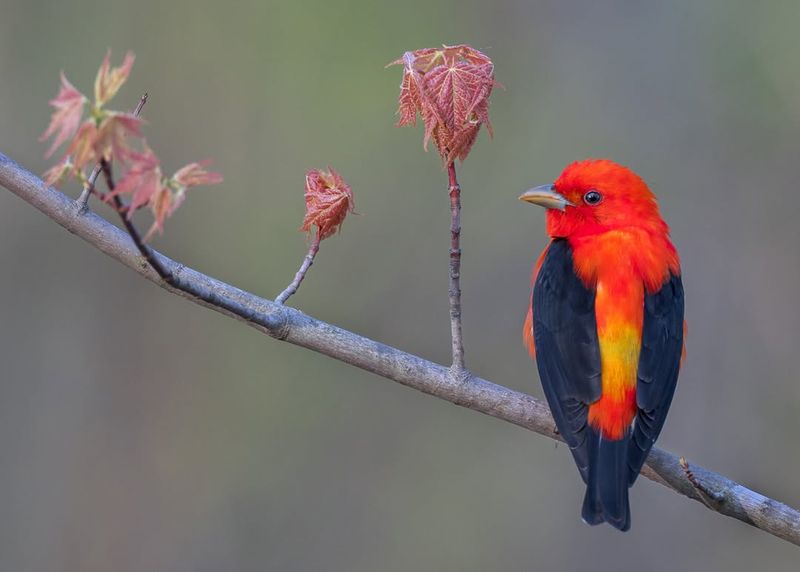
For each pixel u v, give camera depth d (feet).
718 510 28.09
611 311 28.84
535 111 53.01
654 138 52.49
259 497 49.67
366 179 51.34
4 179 27.71
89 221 27.50
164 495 49.80
